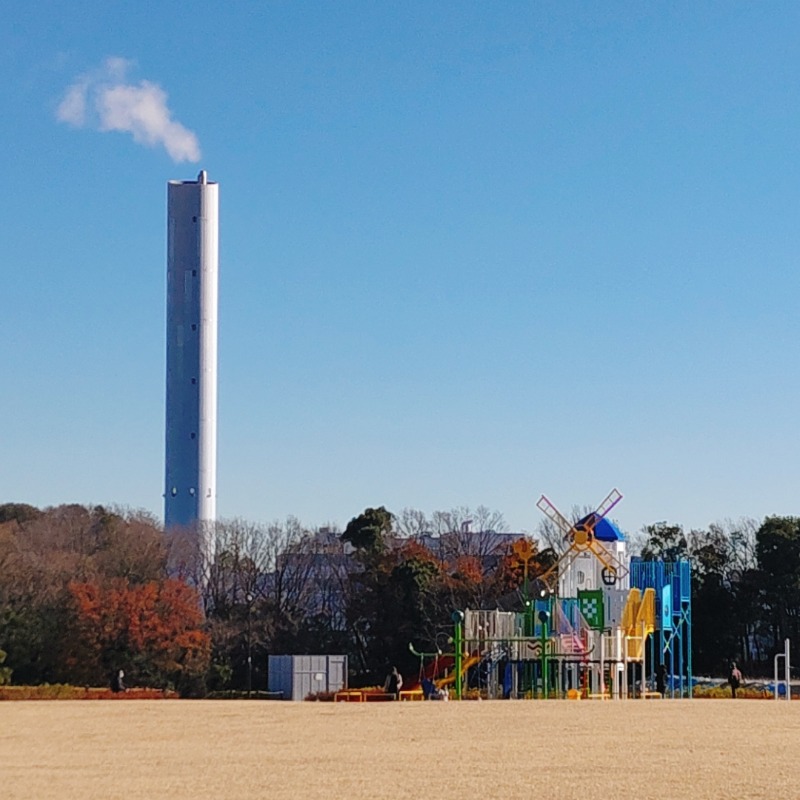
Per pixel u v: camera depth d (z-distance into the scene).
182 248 140.50
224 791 25.47
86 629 87.44
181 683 90.69
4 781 27.23
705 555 105.25
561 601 65.94
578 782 26.48
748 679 99.38
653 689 73.31
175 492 136.88
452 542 116.00
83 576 95.00
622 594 69.25
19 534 110.44
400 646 100.25
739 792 24.97
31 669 87.06
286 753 32.59
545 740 35.50
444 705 49.81
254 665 103.44
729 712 45.62
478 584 100.75
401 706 49.41
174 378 138.62
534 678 67.19
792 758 30.80
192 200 141.38
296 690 86.38
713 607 102.62
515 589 95.81
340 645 104.06
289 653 103.69
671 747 33.47
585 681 65.69
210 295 140.50
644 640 65.88
